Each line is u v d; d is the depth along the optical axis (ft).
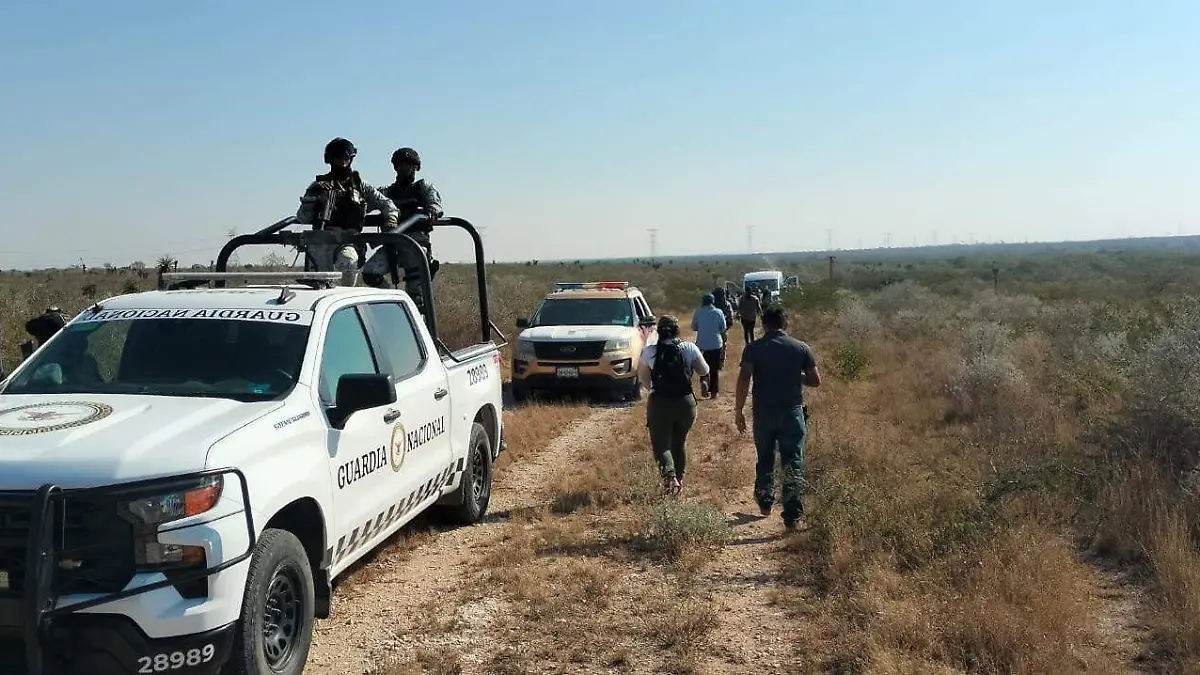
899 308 99.86
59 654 11.46
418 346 21.58
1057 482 23.91
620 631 17.34
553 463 33.58
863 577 19.16
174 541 11.93
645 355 27.43
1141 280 159.12
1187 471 24.49
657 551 22.25
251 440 13.62
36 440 12.56
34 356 16.57
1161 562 19.15
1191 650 15.56
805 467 25.38
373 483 17.85
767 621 18.03
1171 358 28.27
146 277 115.34
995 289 152.87
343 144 24.38
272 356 16.19
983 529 20.67
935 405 40.40
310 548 15.66
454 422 22.99
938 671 14.90
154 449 12.46
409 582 20.33
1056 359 47.60
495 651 16.49
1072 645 15.85
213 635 12.19
